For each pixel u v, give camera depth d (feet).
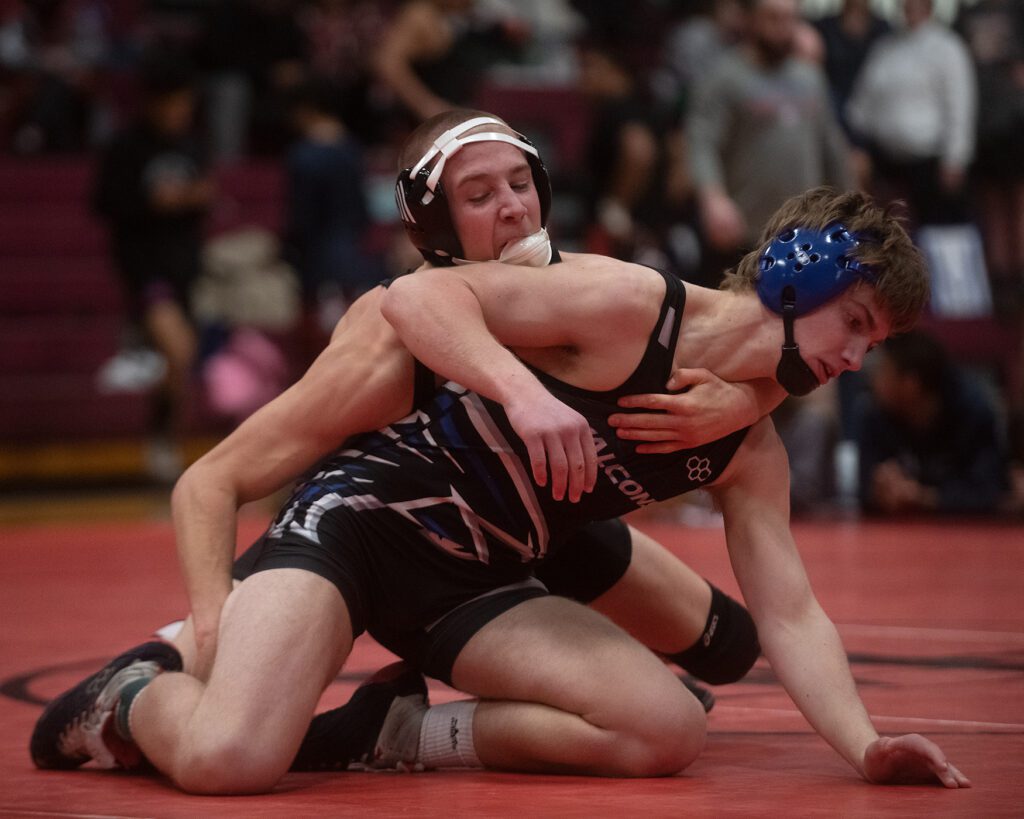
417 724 18.92
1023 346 74.18
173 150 73.92
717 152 56.75
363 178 73.00
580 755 17.98
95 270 88.53
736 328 18.06
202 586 18.49
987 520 55.11
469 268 18.10
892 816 15.48
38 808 16.66
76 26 99.40
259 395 75.10
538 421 16.69
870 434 55.77
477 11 82.69
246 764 17.12
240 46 96.94
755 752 19.67
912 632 30.99
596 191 75.61
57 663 28.17
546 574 21.20
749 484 18.97
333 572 18.29
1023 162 78.69
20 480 76.74
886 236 17.75
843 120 76.89
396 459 18.70
